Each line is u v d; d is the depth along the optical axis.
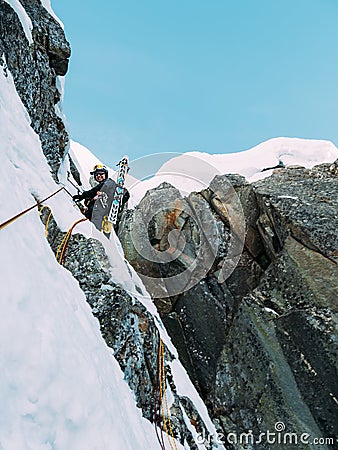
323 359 5.63
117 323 4.48
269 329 6.15
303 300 6.20
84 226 5.26
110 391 3.27
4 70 5.07
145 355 4.92
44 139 6.25
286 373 5.80
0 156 3.88
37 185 4.66
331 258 6.17
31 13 6.68
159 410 4.74
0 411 1.86
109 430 2.68
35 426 2.03
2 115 4.54
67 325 3.03
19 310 2.46
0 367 2.03
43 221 4.49
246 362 6.20
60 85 7.38
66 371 2.58
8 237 2.92
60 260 4.53
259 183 8.28
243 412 5.95
